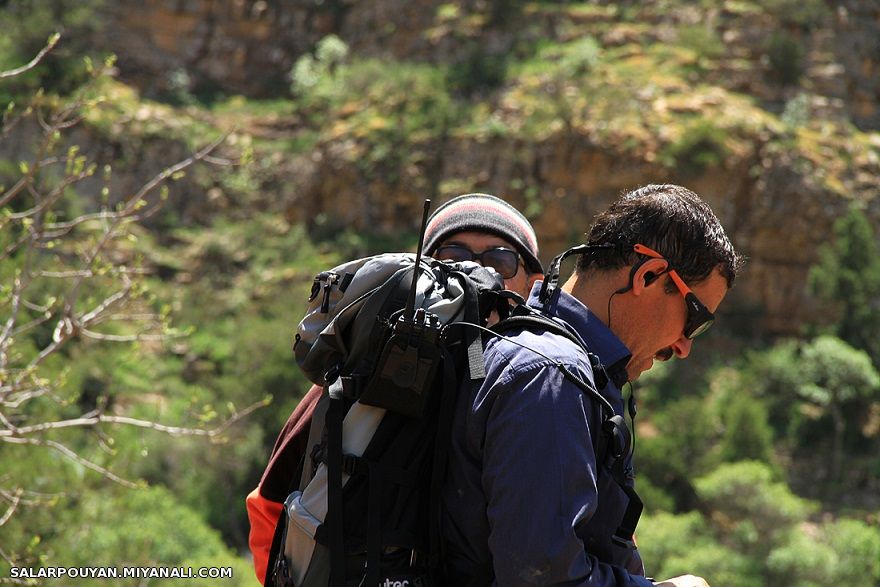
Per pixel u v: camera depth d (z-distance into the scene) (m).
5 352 17.06
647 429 93.94
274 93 161.12
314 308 5.38
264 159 140.75
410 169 128.12
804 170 114.75
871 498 87.50
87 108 19.28
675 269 5.18
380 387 4.71
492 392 4.73
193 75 157.88
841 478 90.69
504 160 122.25
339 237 128.62
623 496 4.93
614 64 132.88
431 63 146.38
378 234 129.00
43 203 17.62
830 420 96.31
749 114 120.19
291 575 4.97
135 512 48.59
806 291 112.81
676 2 140.25
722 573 62.56
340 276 5.29
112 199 132.38
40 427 17.34
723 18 134.62
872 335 105.31
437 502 4.79
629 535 5.02
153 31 157.00
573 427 4.60
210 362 105.19
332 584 4.68
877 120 130.88
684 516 72.44
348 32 160.75
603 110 119.12
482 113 129.50
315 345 5.18
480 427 4.76
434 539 4.80
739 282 113.94
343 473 4.82
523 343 4.83
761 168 114.94
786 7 131.62
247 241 130.62
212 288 125.62
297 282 120.00
